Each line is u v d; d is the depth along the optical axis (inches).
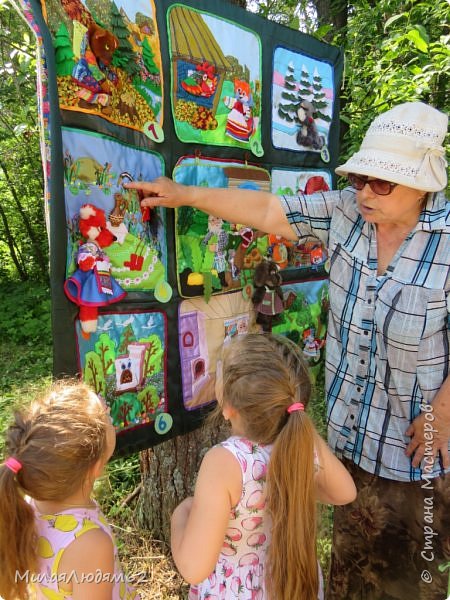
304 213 65.3
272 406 48.1
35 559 43.6
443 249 56.2
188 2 64.8
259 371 48.8
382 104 129.6
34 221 323.0
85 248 52.9
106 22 54.1
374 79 131.7
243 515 48.1
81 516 45.4
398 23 148.8
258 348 51.0
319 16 186.2
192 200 62.3
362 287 60.8
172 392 66.8
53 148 47.2
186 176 66.7
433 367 57.7
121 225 57.5
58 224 48.3
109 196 55.8
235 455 47.9
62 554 44.0
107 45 53.1
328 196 65.9
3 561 42.3
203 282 69.6
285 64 81.5
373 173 53.4
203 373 71.3
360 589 69.9
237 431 50.7
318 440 52.8
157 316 63.7
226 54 70.8
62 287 49.8
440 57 122.5
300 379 54.6
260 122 77.9
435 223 56.2
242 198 64.7
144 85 59.9
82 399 46.9
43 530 44.8
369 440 63.0
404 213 56.9
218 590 49.3
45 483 43.1
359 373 62.5
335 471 53.8
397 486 63.6
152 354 63.5
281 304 82.3
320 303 95.5
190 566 46.1
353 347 62.6
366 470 64.1
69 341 51.6
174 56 63.4
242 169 75.3
